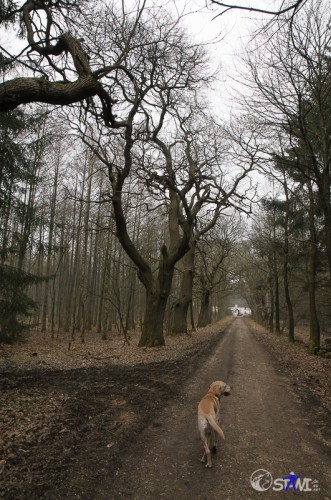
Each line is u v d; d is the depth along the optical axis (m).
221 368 12.36
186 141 19.05
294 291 36.84
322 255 21.12
